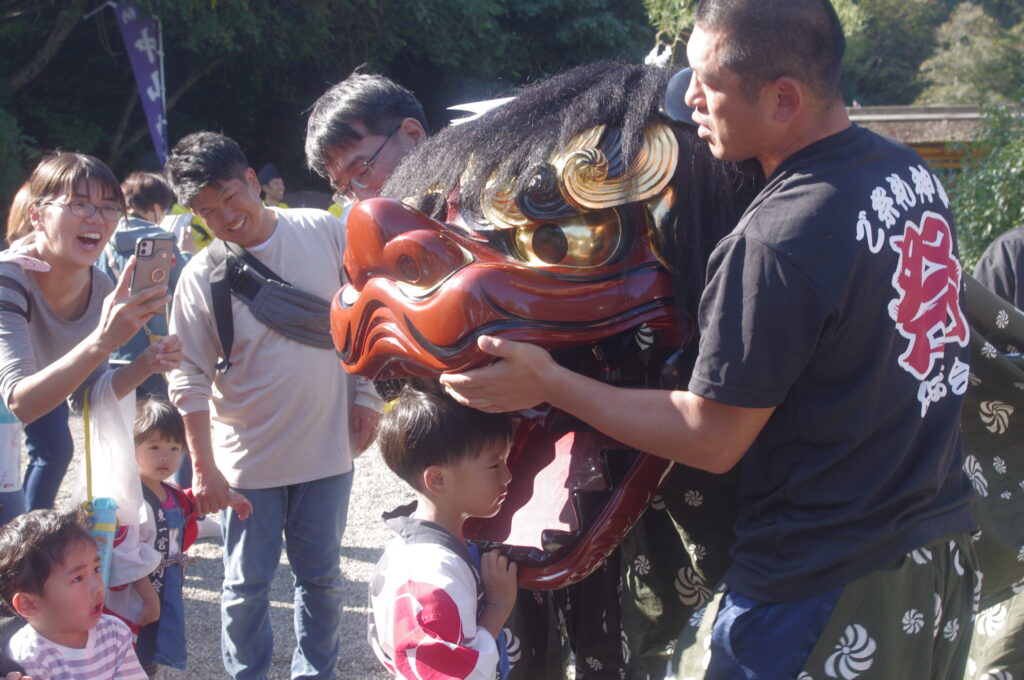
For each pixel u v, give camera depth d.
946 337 1.72
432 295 1.68
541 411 1.95
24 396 2.66
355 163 2.37
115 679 2.69
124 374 2.91
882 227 1.61
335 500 3.24
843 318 1.57
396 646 1.83
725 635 1.71
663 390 1.70
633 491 1.85
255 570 3.18
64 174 2.88
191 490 3.48
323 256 3.17
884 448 1.64
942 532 1.72
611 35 18.14
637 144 1.74
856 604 1.64
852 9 17.14
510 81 17.62
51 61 14.41
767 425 1.70
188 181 2.99
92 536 2.80
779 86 1.59
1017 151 8.79
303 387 3.11
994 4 37.84
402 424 1.96
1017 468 2.24
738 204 1.83
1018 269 3.33
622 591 2.16
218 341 3.13
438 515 1.99
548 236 1.73
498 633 1.93
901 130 13.98
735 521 1.97
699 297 1.74
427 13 15.26
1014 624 2.49
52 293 2.96
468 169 1.87
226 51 14.59
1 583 2.57
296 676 3.31
